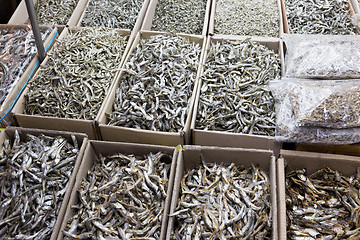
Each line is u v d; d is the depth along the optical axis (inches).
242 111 38.4
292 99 37.2
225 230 27.8
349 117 34.2
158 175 31.9
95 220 28.2
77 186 30.4
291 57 43.1
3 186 30.7
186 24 54.7
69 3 57.6
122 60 44.4
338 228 29.5
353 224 30.0
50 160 32.3
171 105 38.8
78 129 37.8
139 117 38.1
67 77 42.0
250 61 42.6
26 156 32.3
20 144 34.2
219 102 39.3
